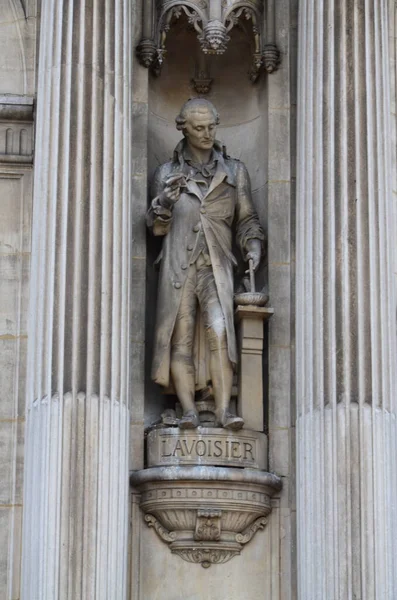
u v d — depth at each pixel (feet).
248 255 58.85
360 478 53.57
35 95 60.49
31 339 54.54
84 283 54.19
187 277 58.08
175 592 56.29
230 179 59.57
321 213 55.88
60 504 52.29
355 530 53.21
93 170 55.06
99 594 51.90
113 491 52.90
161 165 59.67
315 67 57.21
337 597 52.80
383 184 56.34
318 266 55.62
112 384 53.72
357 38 57.16
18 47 61.11
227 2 59.62
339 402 54.24
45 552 52.03
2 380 57.72
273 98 60.49
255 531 56.90
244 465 56.59
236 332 58.54
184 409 57.00
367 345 54.80
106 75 55.88
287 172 59.88
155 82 61.36
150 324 58.75
